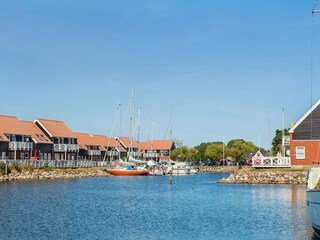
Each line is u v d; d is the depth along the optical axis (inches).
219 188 2802.7
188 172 5502.0
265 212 1638.8
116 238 1214.9
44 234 1258.0
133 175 4763.8
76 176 4311.0
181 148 7810.0
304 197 2097.7
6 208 1791.3
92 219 1541.6
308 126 2967.5
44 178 3905.0
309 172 1152.2
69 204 1972.2
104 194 2504.9
